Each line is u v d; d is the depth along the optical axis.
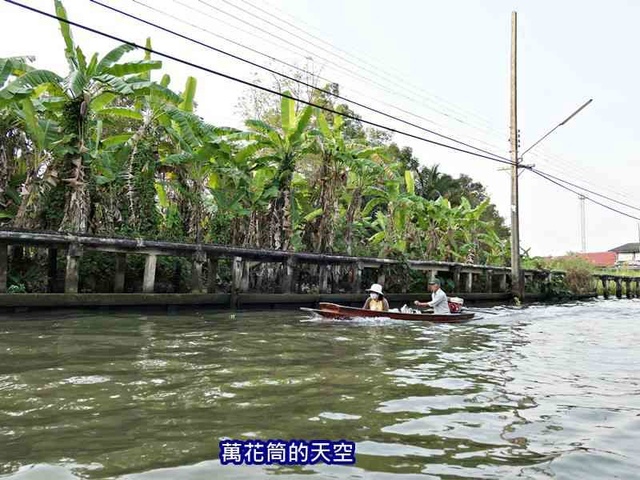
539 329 11.70
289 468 3.16
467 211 23.78
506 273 23.94
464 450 3.54
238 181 15.07
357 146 18.92
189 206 15.20
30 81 10.62
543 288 25.72
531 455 3.48
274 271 15.73
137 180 13.36
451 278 21.25
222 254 12.84
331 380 5.47
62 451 3.30
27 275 11.30
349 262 16.14
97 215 12.84
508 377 6.02
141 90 11.69
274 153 17.45
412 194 21.16
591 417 4.42
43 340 7.22
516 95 22.11
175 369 5.70
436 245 23.05
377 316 11.71
